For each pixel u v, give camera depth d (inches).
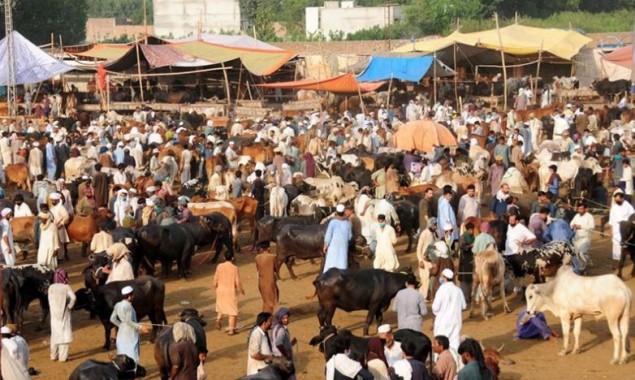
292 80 2250.2
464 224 756.0
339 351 469.4
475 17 3280.0
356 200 900.0
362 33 3383.4
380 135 1413.6
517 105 1765.5
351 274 663.8
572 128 1396.4
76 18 3189.0
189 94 1987.0
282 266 887.7
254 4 4264.3
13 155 1288.1
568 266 647.8
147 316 722.8
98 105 1963.6
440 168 1055.6
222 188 1010.7
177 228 843.4
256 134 1451.8
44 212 801.6
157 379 611.8
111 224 902.4
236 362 638.5
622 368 604.1
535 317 666.8
